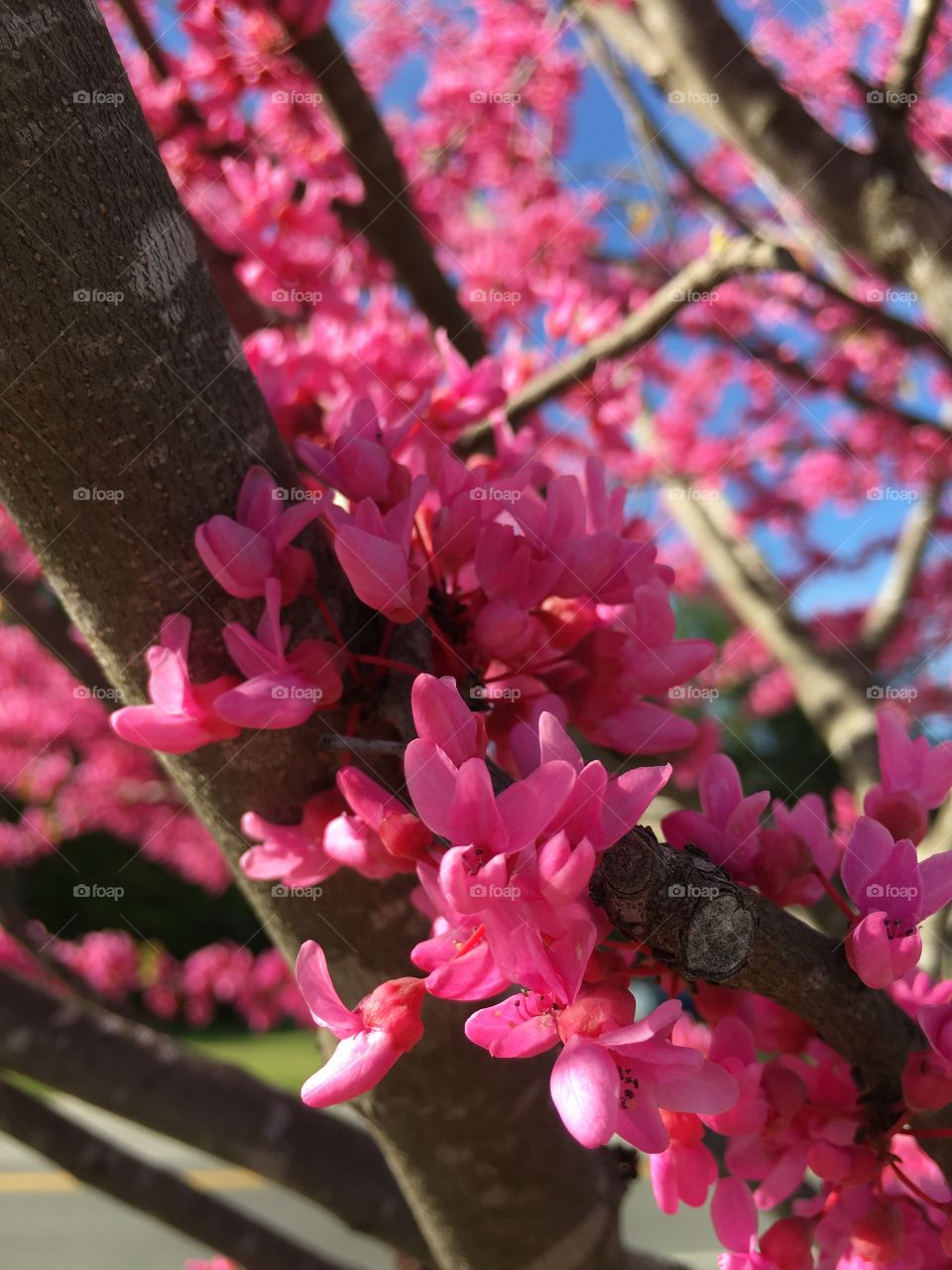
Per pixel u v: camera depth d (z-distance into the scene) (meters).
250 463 0.10
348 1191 0.17
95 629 0.11
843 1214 0.09
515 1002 0.08
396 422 0.15
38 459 0.10
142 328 0.10
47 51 0.09
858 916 0.09
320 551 0.11
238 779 0.11
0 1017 0.17
